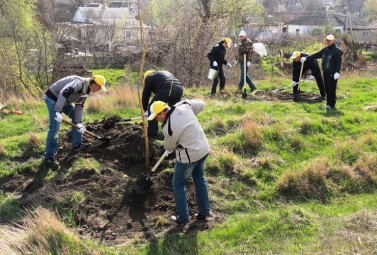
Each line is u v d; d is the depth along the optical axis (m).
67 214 6.19
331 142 8.59
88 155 7.49
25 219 6.07
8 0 22.66
